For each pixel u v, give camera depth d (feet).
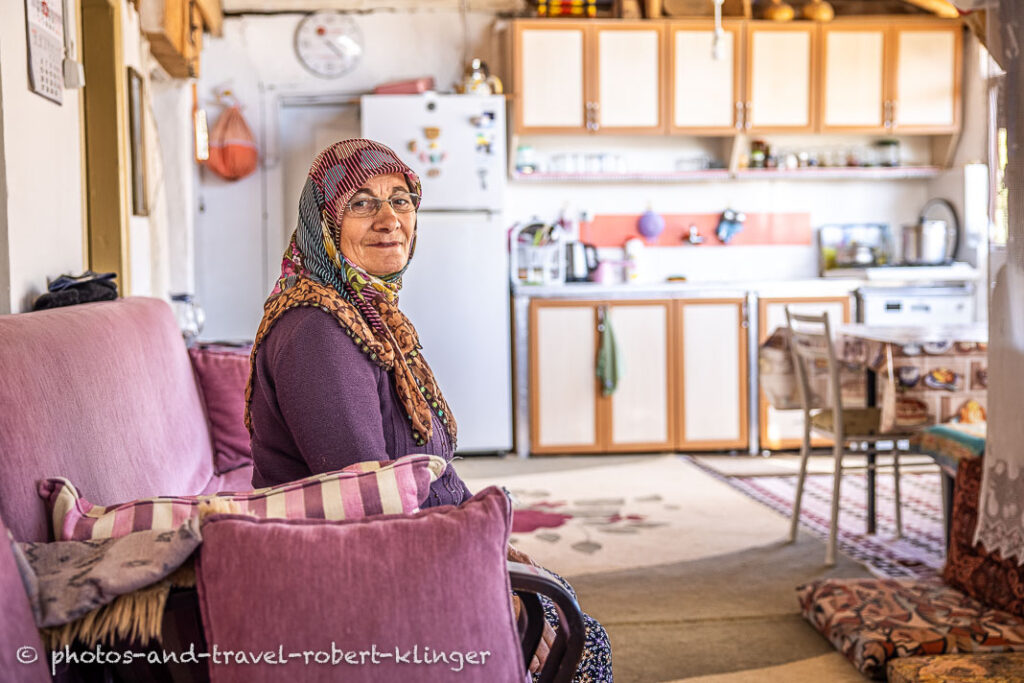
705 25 19.62
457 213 18.88
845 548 12.66
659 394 19.42
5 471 4.14
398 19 20.31
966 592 9.84
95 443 5.60
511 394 19.75
